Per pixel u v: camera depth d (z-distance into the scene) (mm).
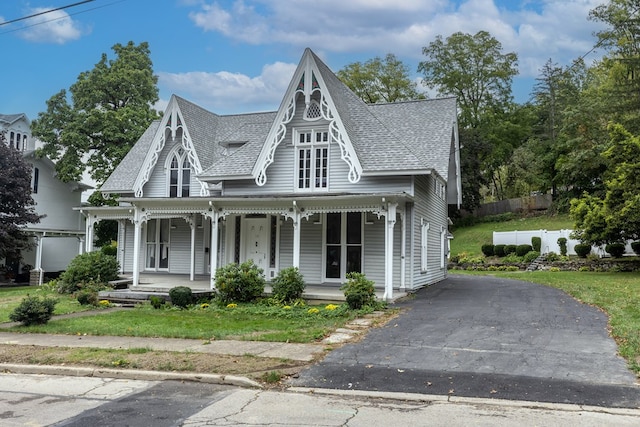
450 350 9398
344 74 52562
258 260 20422
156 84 36000
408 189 18312
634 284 20703
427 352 9273
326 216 19656
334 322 12789
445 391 7066
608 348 9383
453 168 26672
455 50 55969
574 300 16453
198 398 7047
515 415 6125
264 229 20516
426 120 22578
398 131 22328
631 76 37656
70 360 9070
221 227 21594
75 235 35812
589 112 42938
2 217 27625
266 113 25984
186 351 9516
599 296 16719
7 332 12203
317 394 7137
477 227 50688
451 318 12969
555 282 23125
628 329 10648
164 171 23547
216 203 17766
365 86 52438
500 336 10602
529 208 51062
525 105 59938
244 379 7734
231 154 21281
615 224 25469
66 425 5949
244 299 16453
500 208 53469
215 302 16484
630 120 34812
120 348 9953
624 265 29984
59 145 32938
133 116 32250
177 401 6906
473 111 56281
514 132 57781
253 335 11141
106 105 33594
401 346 9797
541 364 8312
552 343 9852
